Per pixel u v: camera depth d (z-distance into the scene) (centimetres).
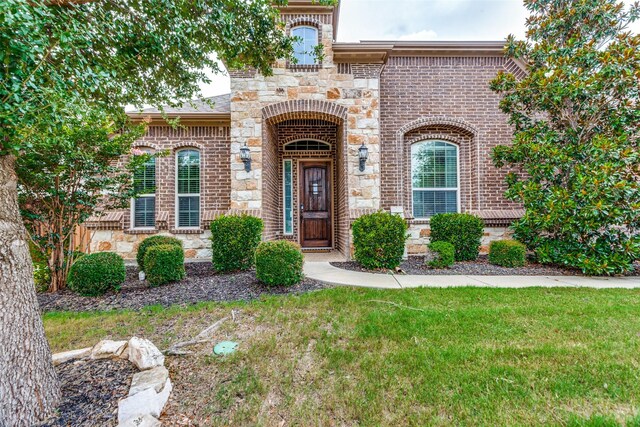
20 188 439
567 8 587
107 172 516
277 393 207
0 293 166
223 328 306
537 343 261
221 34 320
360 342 269
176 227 801
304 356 252
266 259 449
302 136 884
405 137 789
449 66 779
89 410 174
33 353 175
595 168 509
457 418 179
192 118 775
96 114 233
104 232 762
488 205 766
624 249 523
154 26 283
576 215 531
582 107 565
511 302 367
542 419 176
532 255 650
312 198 906
